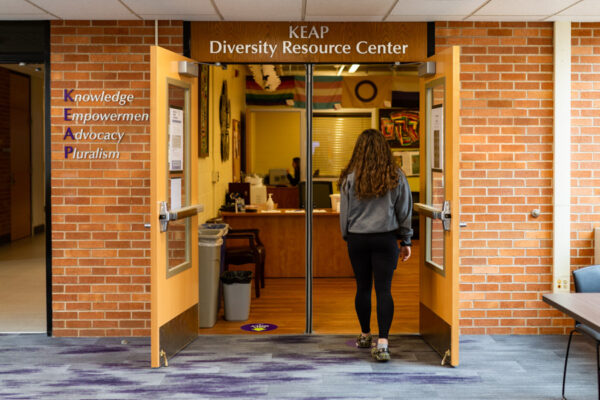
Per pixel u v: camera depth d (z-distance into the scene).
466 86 5.50
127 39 5.43
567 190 5.50
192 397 4.04
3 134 12.10
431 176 5.25
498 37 5.48
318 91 7.72
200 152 6.94
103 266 5.48
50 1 4.81
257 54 5.43
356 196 4.71
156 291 4.58
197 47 5.43
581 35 5.48
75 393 4.12
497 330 5.57
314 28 5.43
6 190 12.22
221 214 8.11
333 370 4.59
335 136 8.78
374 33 5.44
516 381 4.38
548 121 5.53
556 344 5.28
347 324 5.99
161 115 4.58
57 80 5.45
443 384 4.30
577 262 5.56
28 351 5.09
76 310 5.50
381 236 4.71
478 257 5.54
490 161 5.52
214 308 5.92
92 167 5.46
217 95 7.94
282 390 4.17
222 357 4.92
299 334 5.62
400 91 7.32
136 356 4.94
